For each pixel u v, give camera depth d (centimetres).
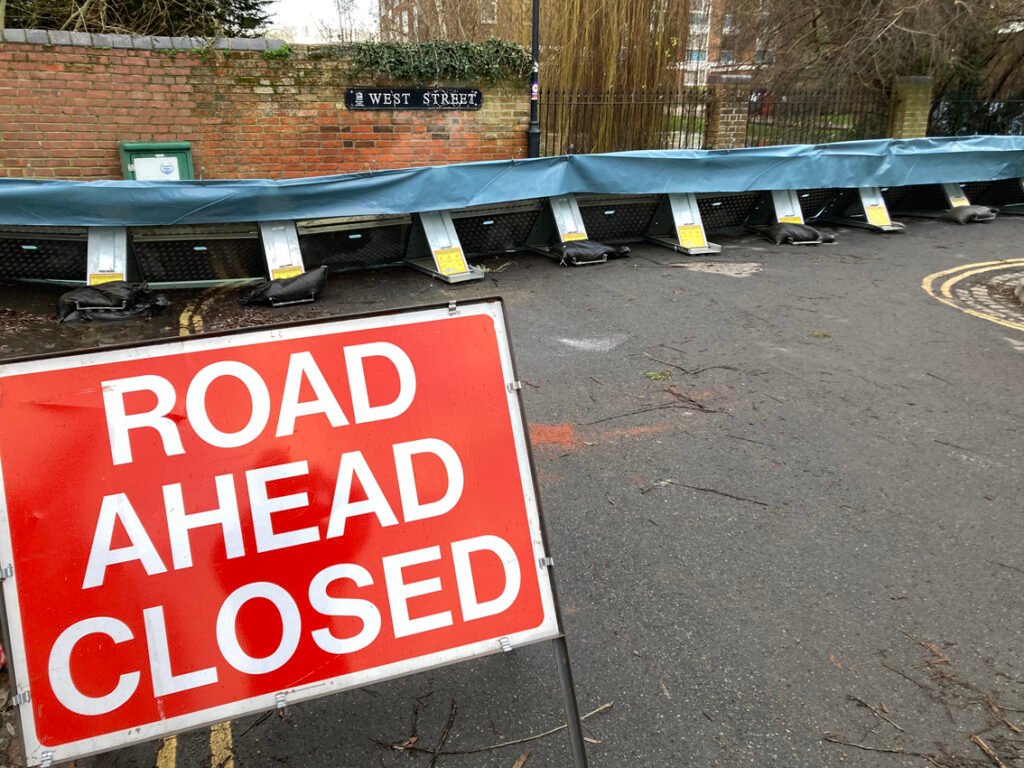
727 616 303
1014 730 247
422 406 225
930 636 291
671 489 399
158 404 206
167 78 901
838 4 1519
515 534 227
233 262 825
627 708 259
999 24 1534
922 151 1175
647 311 723
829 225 1209
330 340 219
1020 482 405
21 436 197
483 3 1523
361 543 216
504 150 1088
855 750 241
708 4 1340
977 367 576
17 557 195
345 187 804
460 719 256
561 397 521
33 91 850
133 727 197
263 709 205
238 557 208
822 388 535
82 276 777
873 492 396
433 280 847
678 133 1328
